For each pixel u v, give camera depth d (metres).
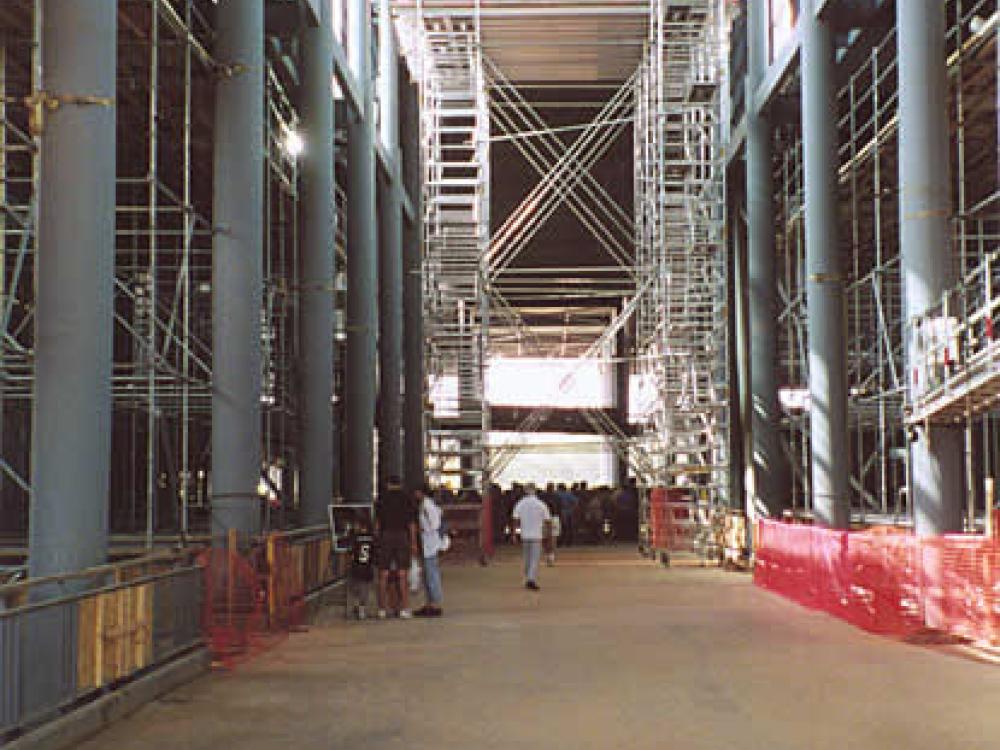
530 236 33.06
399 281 27.80
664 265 25.83
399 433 27.69
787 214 24.94
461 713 8.66
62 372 9.33
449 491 32.12
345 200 25.20
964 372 12.95
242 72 14.16
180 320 23.83
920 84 14.36
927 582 12.65
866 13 18.45
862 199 23.89
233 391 13.87
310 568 15.90
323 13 18.73
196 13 16.02
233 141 14.11
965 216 14.53
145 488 25.28
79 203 9.40
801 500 27.78
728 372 26.92
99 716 8.12
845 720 8.28
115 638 8.56
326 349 18.55
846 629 13.48
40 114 9.43
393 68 28.03
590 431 43.81
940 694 9.26
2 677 6.84
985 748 7.41
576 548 32.19
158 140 21.06
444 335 29.94
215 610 11.93
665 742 7.63
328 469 18.53
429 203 29.72
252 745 7.62
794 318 25.39
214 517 13.77
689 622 14.29
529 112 36.12
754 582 20.00
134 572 13.02
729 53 26.89
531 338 47.31
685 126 26.42
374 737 7.85
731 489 27.58
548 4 27.70
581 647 12.16
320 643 12.59
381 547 15.13
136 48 17.22
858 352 22.92
